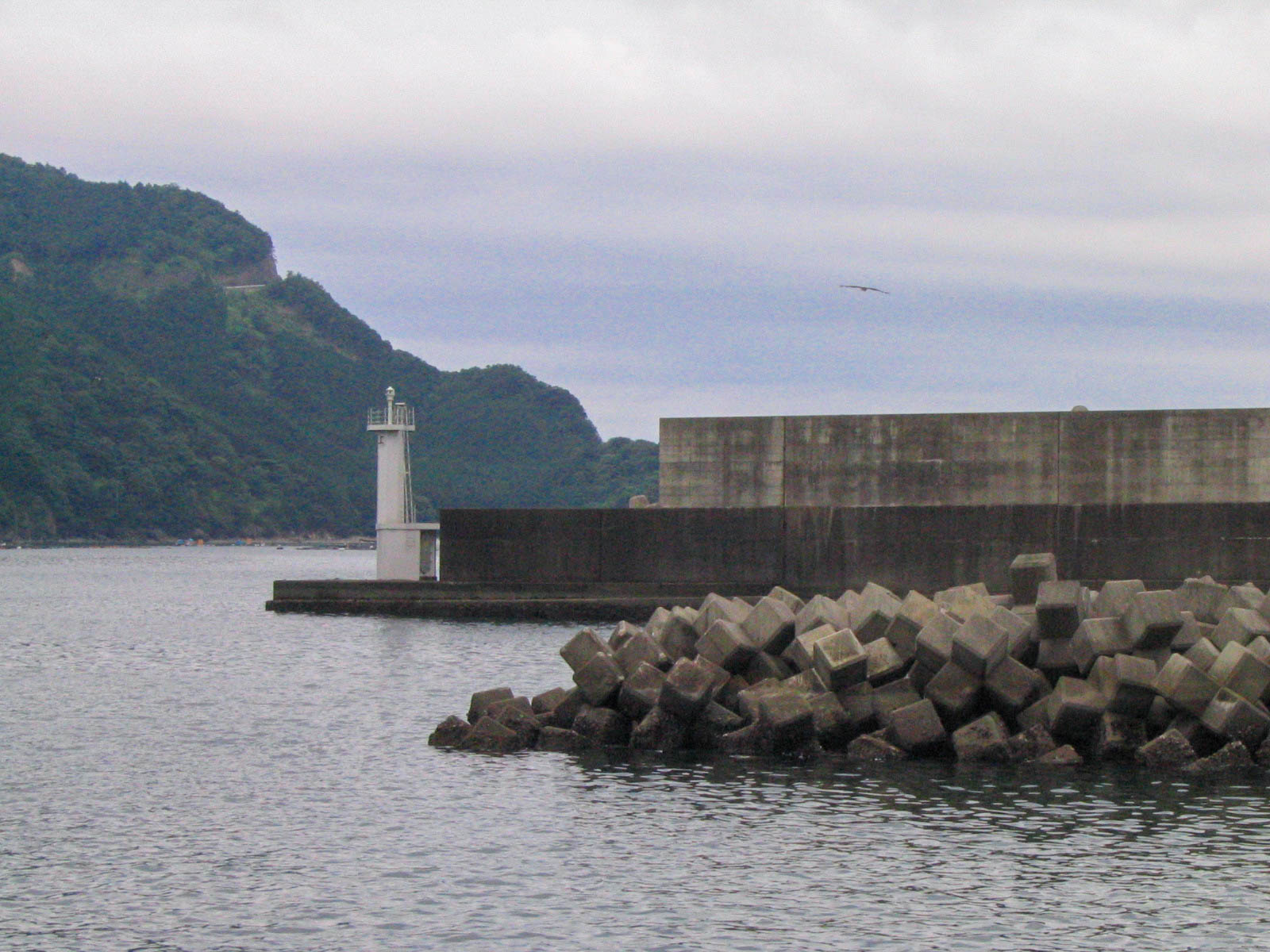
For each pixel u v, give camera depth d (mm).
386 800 31000
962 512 69375
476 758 35312
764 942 22797
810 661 36469
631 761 34719
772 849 27375
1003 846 27438
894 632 36562
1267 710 33594
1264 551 66875
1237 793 31125
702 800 30828
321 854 27062
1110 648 34562
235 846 27625
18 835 28391
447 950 22453
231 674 52281
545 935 23047
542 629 67812
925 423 71375
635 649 37438
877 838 28047
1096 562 68188
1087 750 34656
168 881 25547
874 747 34719
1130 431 69438
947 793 31312
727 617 38750
